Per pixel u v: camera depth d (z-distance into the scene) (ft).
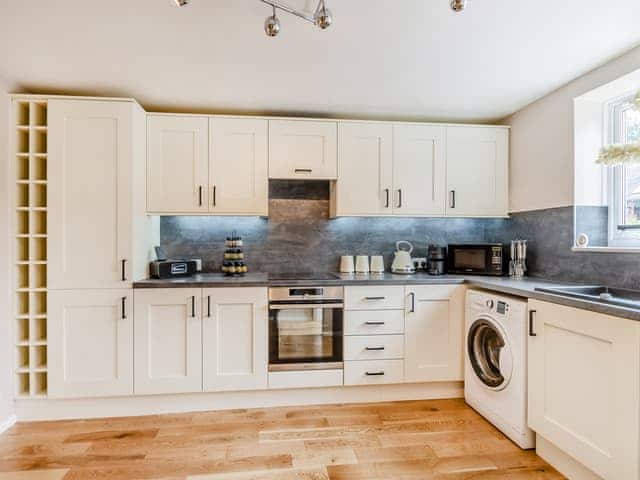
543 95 9.01
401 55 6.93
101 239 8.13
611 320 5.15
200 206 9.33
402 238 11.51
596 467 5.39
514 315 7.14
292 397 8.95
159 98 8.94
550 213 9.00
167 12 5.57
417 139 10.18
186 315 8.40
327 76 7.80
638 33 6.23
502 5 5.43
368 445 7.14
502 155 10.47
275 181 10.94
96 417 8.29
